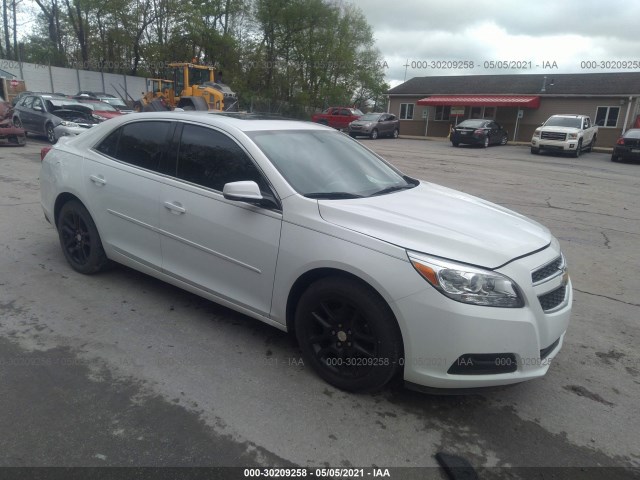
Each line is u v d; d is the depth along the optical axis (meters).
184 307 4.18
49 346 3.47
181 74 23.36
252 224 3.35
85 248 4.68
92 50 40.16
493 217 3.47
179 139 3.90
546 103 32.47
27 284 4.47
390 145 27.11
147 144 4.10
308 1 39.62
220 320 3.98
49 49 41.12
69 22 40.25
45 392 2.95
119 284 4.58
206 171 3.68
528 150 26.75
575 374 3.54
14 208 7.25
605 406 3.17
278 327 3.40
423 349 2.76
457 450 2.68
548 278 2.97
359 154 4.27
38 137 18.23
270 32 40.53
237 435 2.68
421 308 2.72
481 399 3.17
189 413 2.84
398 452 2.64
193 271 3.78
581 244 7.17
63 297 4.25
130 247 4.21
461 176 14.30
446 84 38.34
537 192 11.91
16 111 17.17
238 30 40.53
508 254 2.87
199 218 3.62
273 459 2.53
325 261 3.00
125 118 4.36
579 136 22.94
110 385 3.05
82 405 2.85
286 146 3.71
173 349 3.52
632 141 21.19
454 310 2.67
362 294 2.91
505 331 2.71
